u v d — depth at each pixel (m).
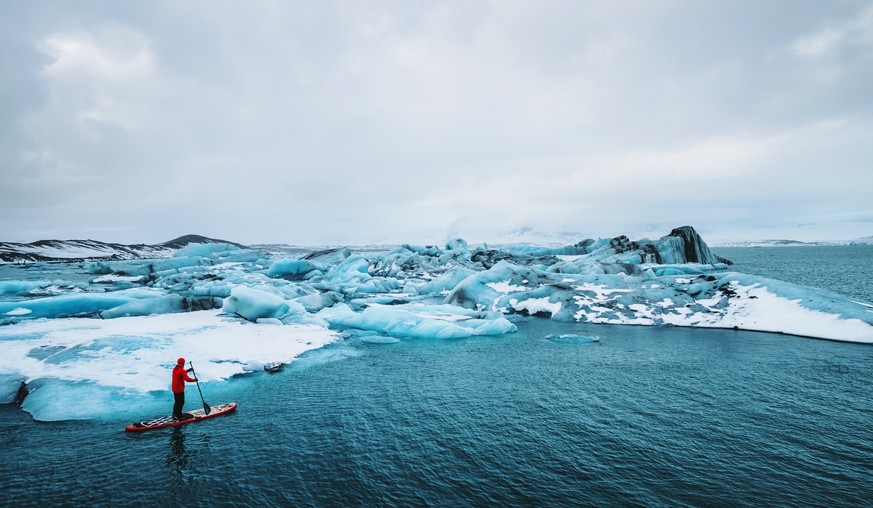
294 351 26.81
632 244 74.31
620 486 11.77
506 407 17.89
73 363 20.12
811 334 30.39
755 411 17.11
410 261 80.12
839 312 31.22
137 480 11.95
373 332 34.91
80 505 10.75
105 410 16.69
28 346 22.38
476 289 47.22
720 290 40.03
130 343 23.03
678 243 71.50
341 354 27.14
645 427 15.72
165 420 15.88
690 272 61.50
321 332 32.62
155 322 32.00
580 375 22.45
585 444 14.35
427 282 63.78
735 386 20.25
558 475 12.36
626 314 38.88
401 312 36.53
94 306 38.66
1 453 13.38
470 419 16.61
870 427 15.46
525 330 35.66
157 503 10.87
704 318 36.38
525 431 15.44
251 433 15.22
